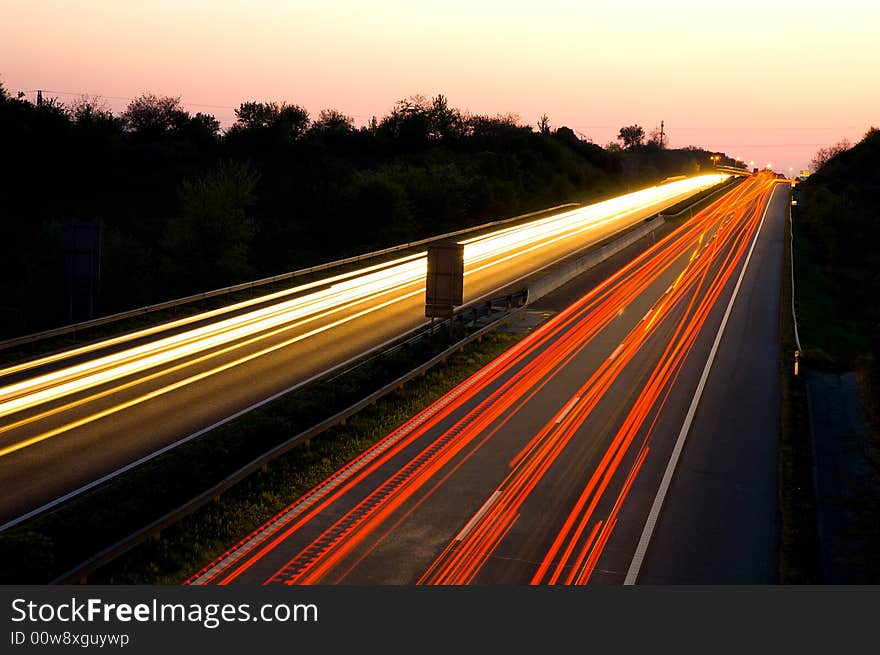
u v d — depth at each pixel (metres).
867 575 16.19
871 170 149.38
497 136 151.38
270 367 30.66
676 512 18.70
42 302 43.25
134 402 25.88
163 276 53.53
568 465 21.50
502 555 16.22
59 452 21.20
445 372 30.34
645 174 193.75
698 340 37.44
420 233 81.88
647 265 62.12
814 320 46.91
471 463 21.42
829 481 21.69
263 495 18.45
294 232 69.31
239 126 118.56
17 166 77.56
